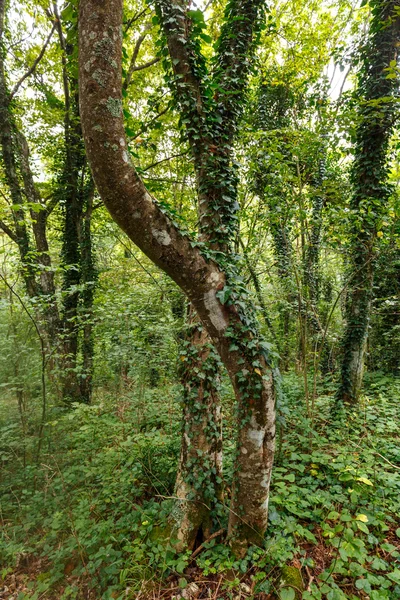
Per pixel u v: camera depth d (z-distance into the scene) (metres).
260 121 7.12
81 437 4.55
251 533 2.70
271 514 2.90
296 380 6.51
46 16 6.95
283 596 2.30
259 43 3.85
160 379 6.38
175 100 3.16
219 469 3.20
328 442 4.27
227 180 3.26
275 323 7.60
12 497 3.95
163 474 3.91
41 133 7.88
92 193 7.98
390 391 6.09
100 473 3.84
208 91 3.03
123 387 6.19
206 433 3.12
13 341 4.84
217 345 2.50
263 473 2.57
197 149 3.13
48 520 3.31
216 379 3.20
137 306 6.10
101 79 1.66
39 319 5.21
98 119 1.68
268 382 2.46
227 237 3.25
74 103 7.73
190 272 2.25
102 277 8.88
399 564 2.51
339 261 6.64
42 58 7.71
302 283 5.97
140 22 6.63
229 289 2.33
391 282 7.89
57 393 5.52
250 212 5.96
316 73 6.49
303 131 4.53
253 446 2.54
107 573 2.80
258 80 6.93
